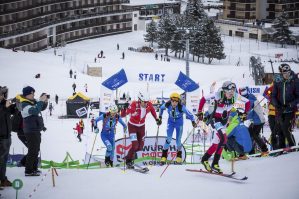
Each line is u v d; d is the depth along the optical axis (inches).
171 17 5059.1
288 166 560.7
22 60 3641.7
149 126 2031.3
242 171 560.1
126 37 5757.9
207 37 4749.0
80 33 5551.2
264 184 507.8
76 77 3353.8
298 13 6496.1
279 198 462.6
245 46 5531.5
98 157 909.2
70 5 5511.8
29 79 3221.0
